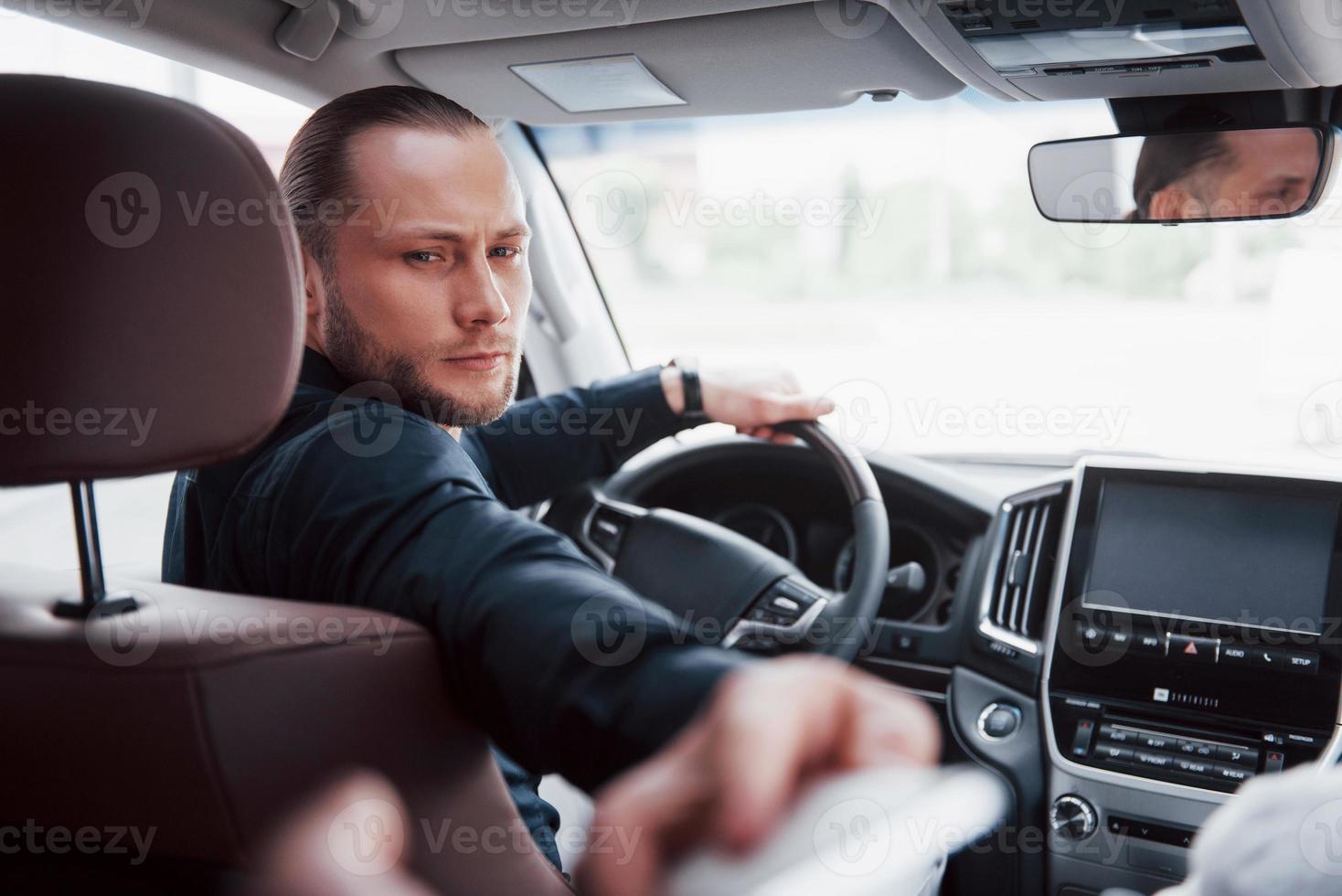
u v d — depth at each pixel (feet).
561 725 2.16
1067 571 5.40
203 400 2.10
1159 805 5.04
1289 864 1.89
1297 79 4.25
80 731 2.08
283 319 2.17
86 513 2.27
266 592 3.04
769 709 1.54
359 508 2.73
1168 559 5.24
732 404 5.15
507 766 3.36
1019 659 5.43
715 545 5.35
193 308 2.09
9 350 2.01
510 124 6.73
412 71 5.10
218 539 3.20
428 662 2.47
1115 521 5.37
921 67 4.75
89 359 2.04
